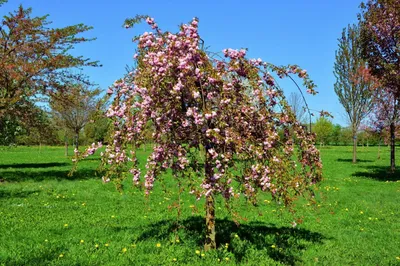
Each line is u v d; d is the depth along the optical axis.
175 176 5.77
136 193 12.77
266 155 5.32
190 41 5.19
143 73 5.46
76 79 17.75
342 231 8.17
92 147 6.09
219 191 5.39
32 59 16.77
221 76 5.42
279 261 6.11
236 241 6.91
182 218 8.75
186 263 5.88
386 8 16.80
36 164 26.11
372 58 17.73
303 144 5.57
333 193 13.59
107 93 6.01
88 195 12.34
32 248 6.48
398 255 6.70
